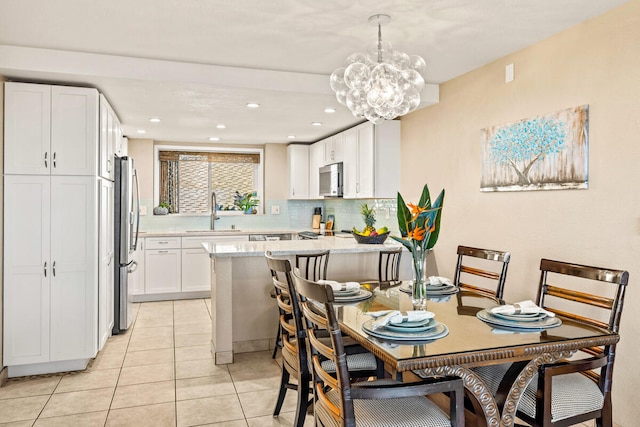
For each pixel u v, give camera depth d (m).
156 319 4.98
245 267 3.89
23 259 3.32
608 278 2.08
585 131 2.75
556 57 2.98
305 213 7.29
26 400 2.93
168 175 6.88
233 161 7.15
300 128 5.62
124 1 2.48
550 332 1.92
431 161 4.37
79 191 3.43
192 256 6.10
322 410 1.90
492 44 3.17
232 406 2.85
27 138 3.32
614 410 2.62
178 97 3.98
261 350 3.93
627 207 2.52
